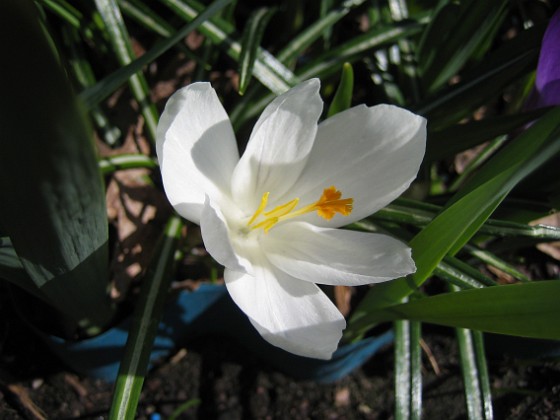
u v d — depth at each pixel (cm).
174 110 12
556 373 22
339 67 19
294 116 13
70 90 8
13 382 20
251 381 21
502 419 21
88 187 11
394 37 19
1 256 14
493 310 13
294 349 13
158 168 19
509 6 21
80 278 14
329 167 14
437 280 21
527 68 19
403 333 18
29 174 10
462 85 19
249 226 15
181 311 19
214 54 21
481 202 13
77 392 20
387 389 21
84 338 18
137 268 19
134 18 18
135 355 15
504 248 20
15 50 8
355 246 14
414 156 13
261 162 14
